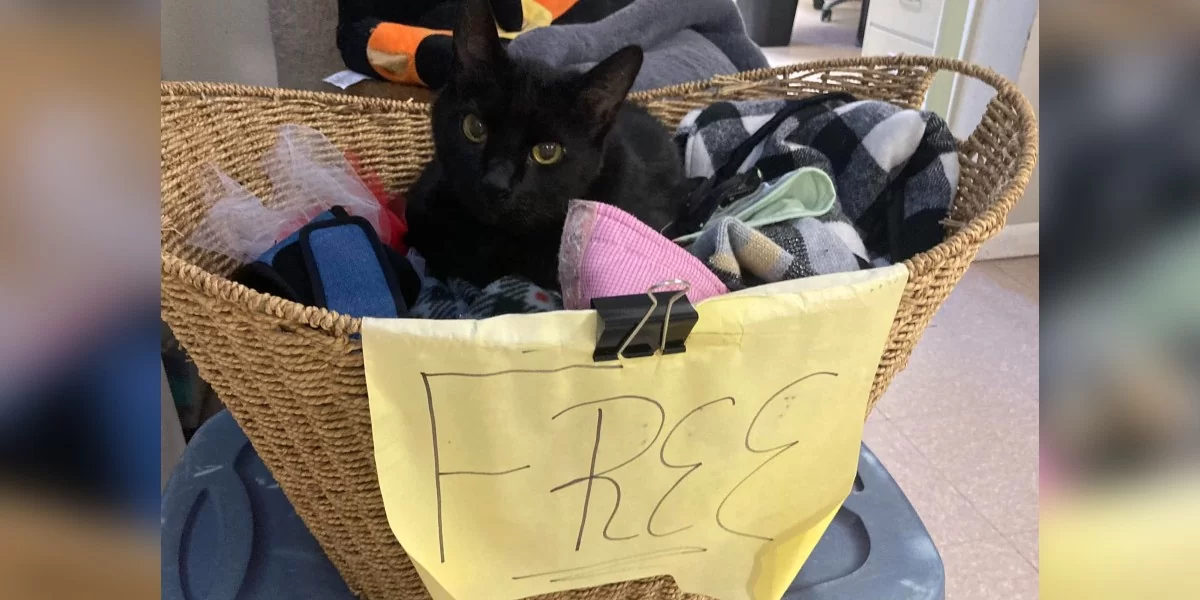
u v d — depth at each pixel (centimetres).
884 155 79
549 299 64
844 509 77
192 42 106
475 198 71
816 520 57
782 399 48
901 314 50
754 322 43
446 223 74
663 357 43
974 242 49
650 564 57
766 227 65
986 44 160
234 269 64
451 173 73
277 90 74
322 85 128
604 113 72
